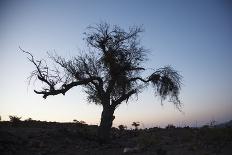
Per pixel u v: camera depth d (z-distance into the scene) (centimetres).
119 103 2559
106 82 2586
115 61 2567
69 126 2894
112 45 2614
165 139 2269
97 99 2748
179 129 2722
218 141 1950
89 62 2581
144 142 2073
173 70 2681
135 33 2644
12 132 2319
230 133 2031
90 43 2612
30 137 2214
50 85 2409
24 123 2880
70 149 2058
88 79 2525
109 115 2516
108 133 2481
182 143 2056
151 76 2662
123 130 3041
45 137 2241
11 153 1773
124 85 2584
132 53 2639
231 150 1708
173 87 2659
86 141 2333
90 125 3147
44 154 1861
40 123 2950
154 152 1839
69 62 2542
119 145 2227
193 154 1691
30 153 1847
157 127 2975
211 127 2344
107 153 1964
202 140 2038
